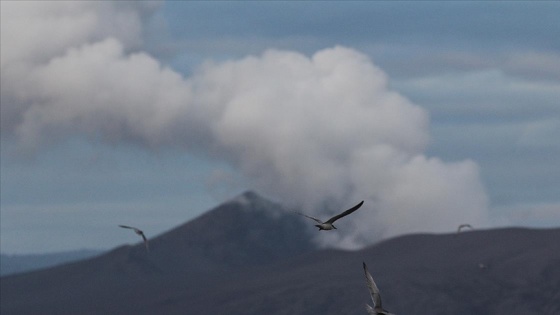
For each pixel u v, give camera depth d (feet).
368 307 218.18
